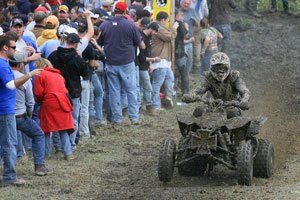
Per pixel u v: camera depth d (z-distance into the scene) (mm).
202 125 22484
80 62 26750
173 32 37969
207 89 24266
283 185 22672
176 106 38312
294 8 60125
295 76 47062
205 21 41250
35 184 22844
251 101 39750
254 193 21438
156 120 34656
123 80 32406
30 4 35031
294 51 52250
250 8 58156
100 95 31469
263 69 48844
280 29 56250
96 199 21328
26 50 24922
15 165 24562
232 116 23156
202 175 24188
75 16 33375
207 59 41531
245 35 54875
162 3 38688
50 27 28000
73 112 27266
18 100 23141
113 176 24250
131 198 21359
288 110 37406
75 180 23562
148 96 35500
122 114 34531
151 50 36250
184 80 39875
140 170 25125
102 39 32219
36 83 25266
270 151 23547
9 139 22094
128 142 29562
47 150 26219
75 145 27828
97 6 38906
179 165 22703
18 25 25766
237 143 22844
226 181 23406
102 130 31500
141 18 34812
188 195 21422
